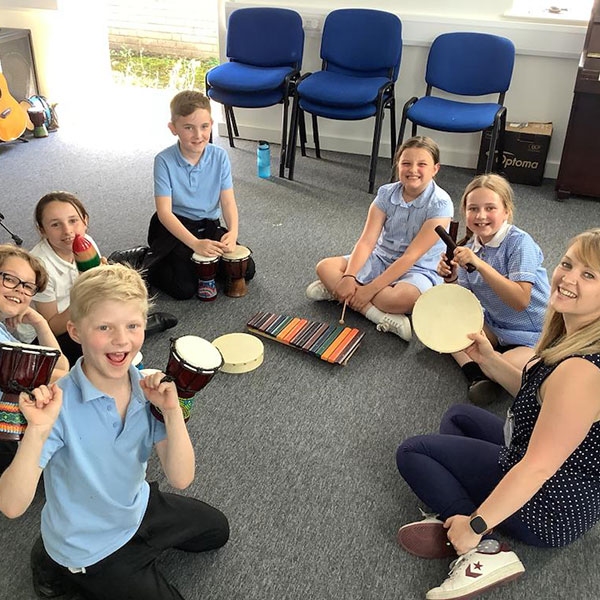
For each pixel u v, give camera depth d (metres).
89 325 1.17
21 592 1.53
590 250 1.38
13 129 4.25
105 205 3.53
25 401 1.10
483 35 3.74
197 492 1.81
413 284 2.49
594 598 1.56
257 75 3.88
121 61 5.18
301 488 1.84
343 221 3.45
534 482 1.36
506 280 2.15
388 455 1.96
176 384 1.29
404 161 2.46
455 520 1.56
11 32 4.50
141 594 1.39
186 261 2.72
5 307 1.73
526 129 3.86
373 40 3.86
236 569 1.61
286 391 2.21
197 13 4.84
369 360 2.38
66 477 1.26
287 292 2.79
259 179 3.94
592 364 1.34
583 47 3.61
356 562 1.63
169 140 4.48
